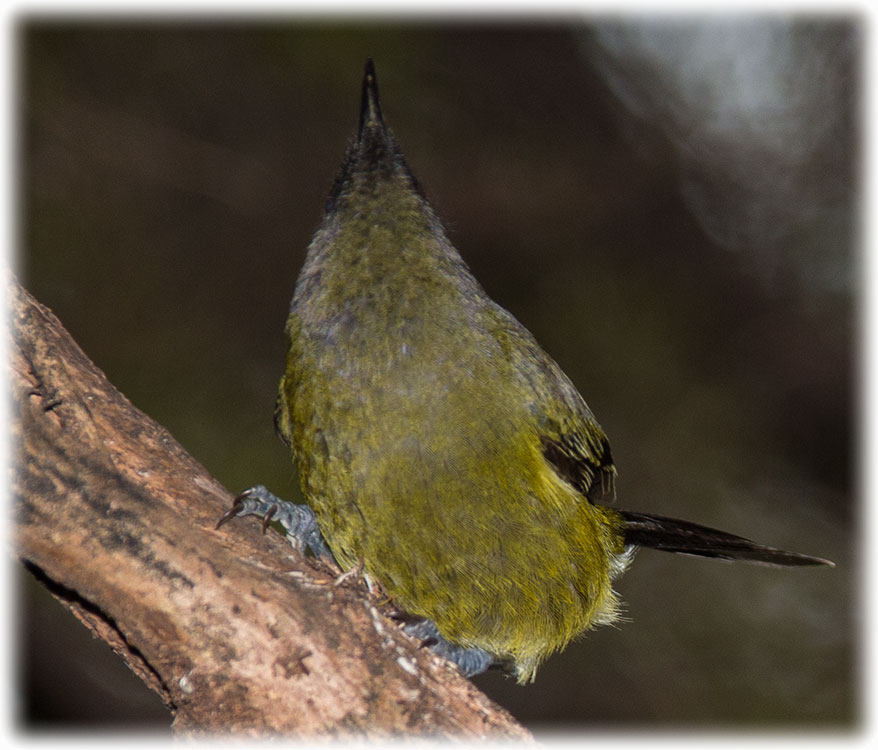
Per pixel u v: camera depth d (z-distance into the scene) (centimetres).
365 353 717
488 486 719
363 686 578
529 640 761
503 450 727
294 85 1448
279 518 736
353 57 1439
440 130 1539
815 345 1590
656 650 1377
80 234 1352
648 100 1662
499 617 743
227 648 571
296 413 740
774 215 1661
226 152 1441
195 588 574
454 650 772
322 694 572
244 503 609
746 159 1659
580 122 1623
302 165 1458
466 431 714
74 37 1398
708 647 1372
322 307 739
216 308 1393
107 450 581
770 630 1377
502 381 744
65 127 1372
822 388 1577
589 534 790
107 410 608
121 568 572
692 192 1650
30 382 564
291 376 747
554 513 751
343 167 800
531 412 761
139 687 1306
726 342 1579
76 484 568
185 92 1439
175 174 1413
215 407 1311
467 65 1572
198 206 1422
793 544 1466
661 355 1486
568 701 1374
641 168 1630
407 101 1508
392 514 714
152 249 1388
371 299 730
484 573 729
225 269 1412
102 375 624
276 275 1425
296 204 1449
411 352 717
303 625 575
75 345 619
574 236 1570
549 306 1495
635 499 1416
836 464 1555
